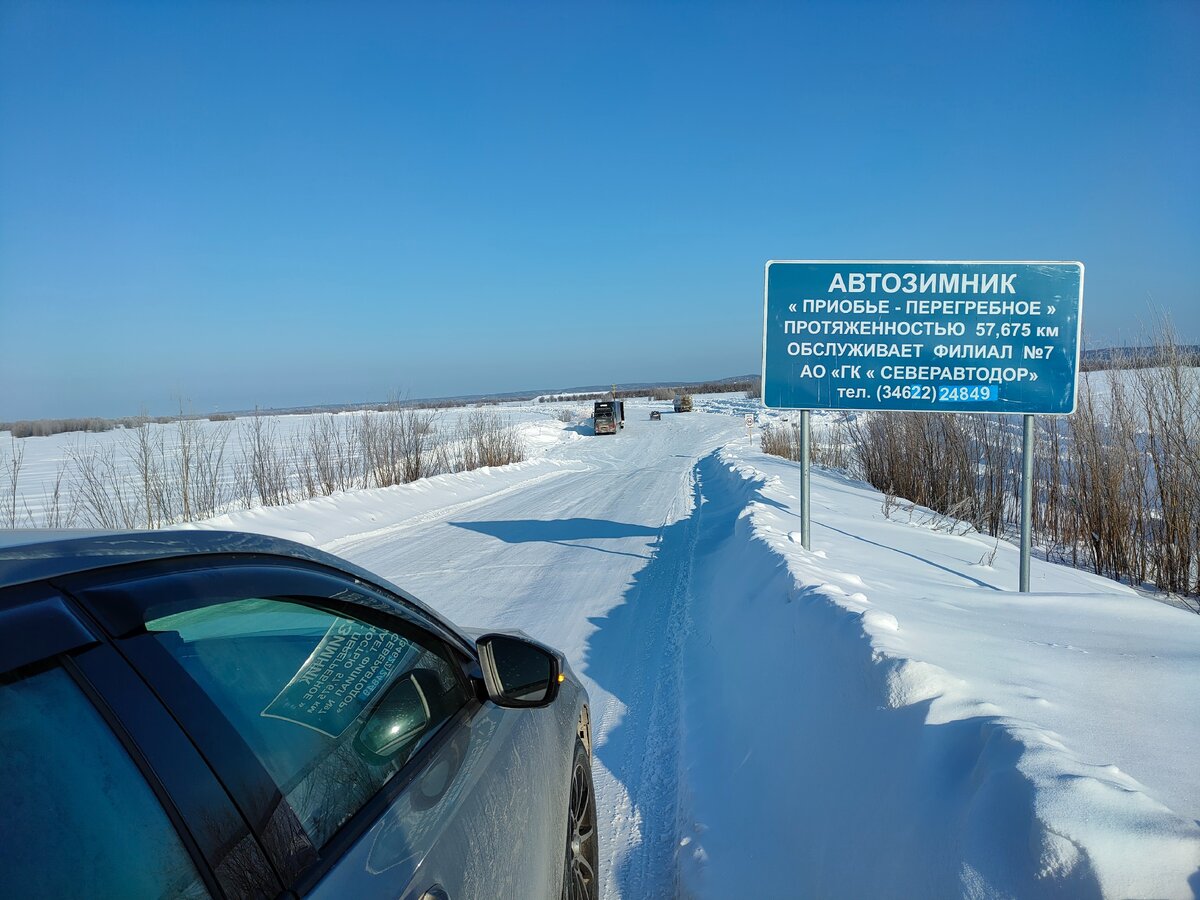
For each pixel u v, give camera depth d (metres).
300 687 1.48
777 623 4.47
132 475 15.72
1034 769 1.89
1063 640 3.90
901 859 2.13
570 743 2.70
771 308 6.52
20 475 21.58
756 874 2.78
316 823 1.26
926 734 2.40
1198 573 7.97
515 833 1.88
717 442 34.72
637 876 3.05
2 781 0.93
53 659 1.03
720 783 3.57
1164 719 2.64
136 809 1.01
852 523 9.27
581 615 6.84
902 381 6.34
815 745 3.09
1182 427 7.98
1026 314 6.08
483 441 24.95
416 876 1.34
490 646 2.25
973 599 5.17
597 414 45.59
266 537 1.70
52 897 0.89
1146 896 1.51
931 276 6.23
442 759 1.73
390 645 1.86
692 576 8.12
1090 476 9.16
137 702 1.09
